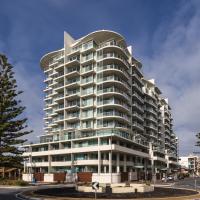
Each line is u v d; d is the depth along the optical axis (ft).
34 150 329.31
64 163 287.69
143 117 394.73
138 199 89.35
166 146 523.70
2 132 150.61
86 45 319.88
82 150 272.72
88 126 303.48
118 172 262.47
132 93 351.05
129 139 298.15
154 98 435.53
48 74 398.42
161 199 89.71
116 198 91.86
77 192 116.06
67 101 324.60
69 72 326.85
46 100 396.37
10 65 154.71
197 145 201.46
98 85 306.14
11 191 128.67
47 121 386.11
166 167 467.93
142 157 332.60
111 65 301.63
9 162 154.92
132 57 359.66
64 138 305.73
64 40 333.62
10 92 153.38
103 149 258.37
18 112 154.61
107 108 298.97
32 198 92.73
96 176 243.81
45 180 263.49
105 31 314.76
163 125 500.33
